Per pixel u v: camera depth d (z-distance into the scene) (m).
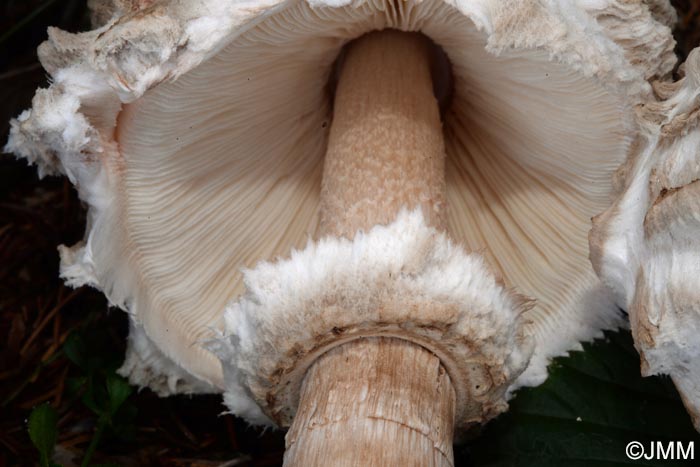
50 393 0.21
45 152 0.17
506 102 0.18
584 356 0.19
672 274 0.15
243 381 0.17
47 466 0.18
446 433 0.16
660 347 0.16
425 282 0.15
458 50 0.17
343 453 0.15
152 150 0.17
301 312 0.15
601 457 0.18
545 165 0.18
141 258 0.19
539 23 0.15
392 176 0.17
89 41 0.16
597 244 0.17
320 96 0.19
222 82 0.17
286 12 0.16
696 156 0.16
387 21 0.17
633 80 0.16
